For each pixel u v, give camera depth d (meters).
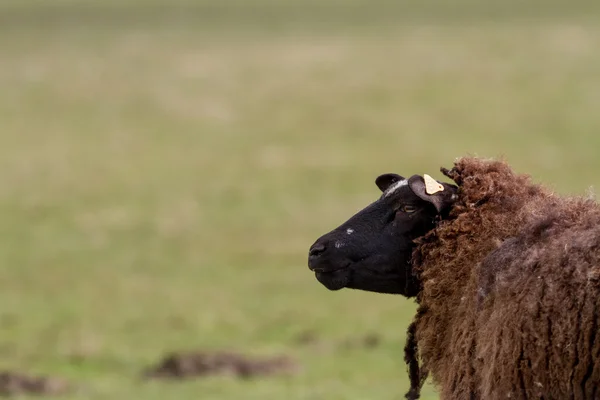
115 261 80.56
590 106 154.75
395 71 196.75
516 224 20.98
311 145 135.12
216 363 48.00
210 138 142.25
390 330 59.88
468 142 133.75
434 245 21.95
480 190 21.70
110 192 107.81
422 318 22.38
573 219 19.78
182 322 63.38
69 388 44.72
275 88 182.62
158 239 87.62
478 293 20.17
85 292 71.50
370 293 71.06
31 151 133.00
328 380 44.44
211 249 84.00
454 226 21.61
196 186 110.50
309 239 86.94
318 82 188.12
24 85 187.75
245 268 78.06
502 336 19.11
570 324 18.16
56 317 64.88
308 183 110.69
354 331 60.12
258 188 108.75
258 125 151.50
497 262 20.05
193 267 78.56
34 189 108.94
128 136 144.38
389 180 23.52
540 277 18.78
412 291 22.77
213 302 68.44
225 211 98.38
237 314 65.19
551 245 19.17
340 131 145.00
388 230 22.72
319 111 161.25
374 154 126.81
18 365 51.88
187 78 194.75
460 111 157.25
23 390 44.31
